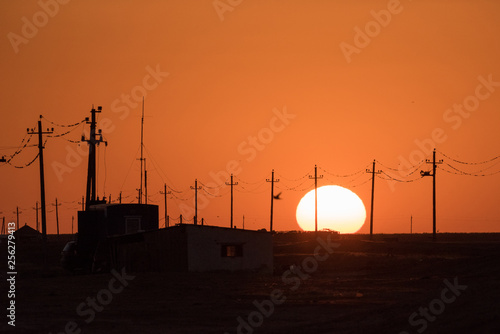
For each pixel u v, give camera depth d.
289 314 61.66
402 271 102.56
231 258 109.31
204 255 107.94
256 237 111.75
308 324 54.91
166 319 60.16
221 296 77.38
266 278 100.19
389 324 50.38
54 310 66.94
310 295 76.62
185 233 107.25
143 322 58.59
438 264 100.44
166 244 109.56
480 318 47.19
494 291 58.97
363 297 73.50
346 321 54.50
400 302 61.91
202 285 89.38
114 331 53.97
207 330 53.78
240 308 66.88
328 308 65.06
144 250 112.25
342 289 82.50
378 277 97.44
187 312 64.31
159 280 95.06
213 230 108.88
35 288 86.62
